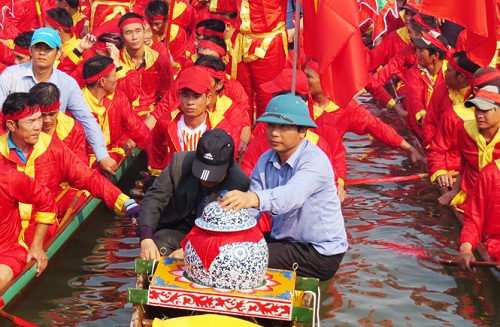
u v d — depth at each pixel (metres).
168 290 5.91
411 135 12.40
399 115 12.72
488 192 7.91
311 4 7.68
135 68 12.06
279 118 6.73
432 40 12.16
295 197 6.57
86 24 15.23
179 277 6.11
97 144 9.43
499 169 7.88
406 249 8.78
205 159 6.87
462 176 9.43
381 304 7.61
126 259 8.55
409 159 11.73
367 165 11.46
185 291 5.90
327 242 7.12
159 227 7.42
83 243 8.90
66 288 7.90
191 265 5.99
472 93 10.15
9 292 7.23
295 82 8.05
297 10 7.87
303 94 8.68
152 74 12.14
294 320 5.86
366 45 16.84
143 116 11.81
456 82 10.54
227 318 5.86
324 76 7.53
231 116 9.56
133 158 11.14
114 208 8.20
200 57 9.57
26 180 7.25
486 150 8.98
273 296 5.86
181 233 7.37
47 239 8.31
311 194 6.88
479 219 7.96
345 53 7.35
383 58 14.17
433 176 9.99
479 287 7.97
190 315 6.22
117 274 8.21
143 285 6.38
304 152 6.95
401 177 10.35
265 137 8.16
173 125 8.69
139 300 5.97
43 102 8.49
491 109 8.70
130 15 11.96
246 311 5.88
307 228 7.08
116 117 10.30
